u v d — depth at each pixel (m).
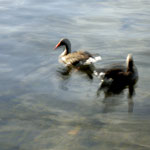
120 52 12.52
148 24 15.82
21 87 9.71
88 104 8.68
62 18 16.91
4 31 14.94
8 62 11.67
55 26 15.76
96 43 13.60
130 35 14.38
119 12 17.83
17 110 8.34
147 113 8.10
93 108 8.44
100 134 7.18
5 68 11.13
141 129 7.35
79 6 19.05
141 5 19.20
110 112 8.20
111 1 20.19
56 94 9.30
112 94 9.34
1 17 16.94
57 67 11.48
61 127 7.50
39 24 16.00
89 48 13.12
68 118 7.93
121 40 13.79
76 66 11.75
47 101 8.84
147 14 17.39
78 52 12.44
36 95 9.20
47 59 12.14
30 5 19.19
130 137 7.05
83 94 9.34
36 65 11.52
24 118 7.94
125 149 6.63
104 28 15.40
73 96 9.19
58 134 7.22
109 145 6.78
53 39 14.14
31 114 8.13
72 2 19.89
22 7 18.75
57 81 10.24
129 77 10.23
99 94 9.34
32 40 13.95
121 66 11.05
